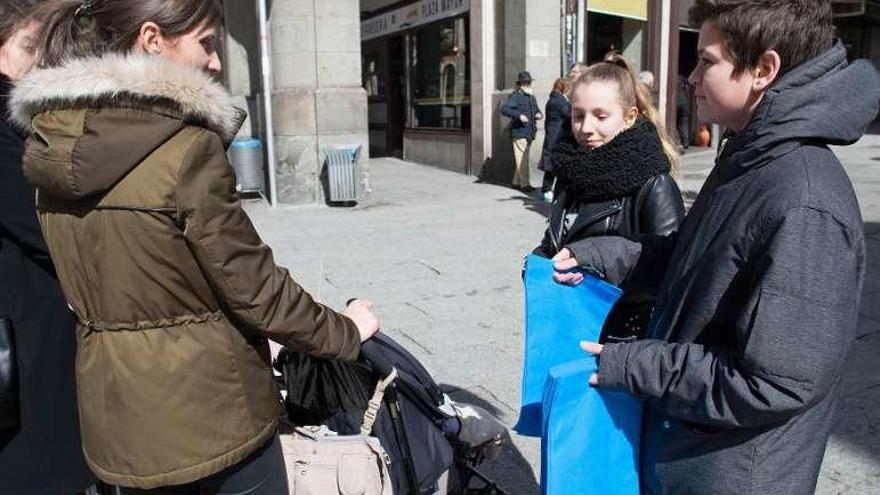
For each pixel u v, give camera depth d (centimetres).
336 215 918
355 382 195
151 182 147
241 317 158
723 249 142
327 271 642
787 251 131
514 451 335
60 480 204
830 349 131
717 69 148
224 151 155
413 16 1443
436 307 538
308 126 972
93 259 155
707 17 150
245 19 1058
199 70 157
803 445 148
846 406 369
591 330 194
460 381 407
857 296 137
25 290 196
